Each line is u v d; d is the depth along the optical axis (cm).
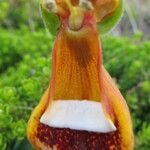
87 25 10
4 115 14
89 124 10
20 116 14
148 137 16
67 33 10
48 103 10
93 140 11
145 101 18
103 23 10
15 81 16
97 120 10
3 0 26
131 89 18
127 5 27
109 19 10
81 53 10
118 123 10
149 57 19
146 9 31
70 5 10
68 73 10
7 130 14
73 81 10
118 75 19
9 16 26
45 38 21
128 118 10
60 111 10
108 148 10
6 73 19
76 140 11
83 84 10
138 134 17
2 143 14
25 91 15
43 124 11
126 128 10
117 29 25
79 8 10
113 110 10
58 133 11
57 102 10
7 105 14
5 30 24
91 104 10
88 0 10
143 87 18
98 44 10
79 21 10
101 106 10
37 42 21
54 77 10
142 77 18
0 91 14
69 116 10
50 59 15
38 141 11
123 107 10
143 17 29
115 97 10
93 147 11
